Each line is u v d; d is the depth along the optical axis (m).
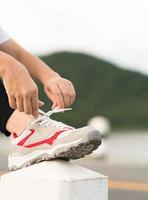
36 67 2.87
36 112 2.40
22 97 2.35
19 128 2.76
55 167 2.59
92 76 34.47
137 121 29.78
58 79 2.75
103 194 2.66
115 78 34.62
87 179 2.57
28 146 2.73
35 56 2.93
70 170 2.59
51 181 2.50
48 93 2.73
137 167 7.42
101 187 2.65
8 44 2.93
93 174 2.64
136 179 6.10
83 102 31.98
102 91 33.50
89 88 33.53
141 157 10.12
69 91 2.69
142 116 30.44
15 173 2.62
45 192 2.52
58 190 2.48
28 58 2.91
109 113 31.36
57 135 2.64
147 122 29.94
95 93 33.16
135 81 34.59
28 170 2.60
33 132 2.73
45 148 2.66
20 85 2.35
